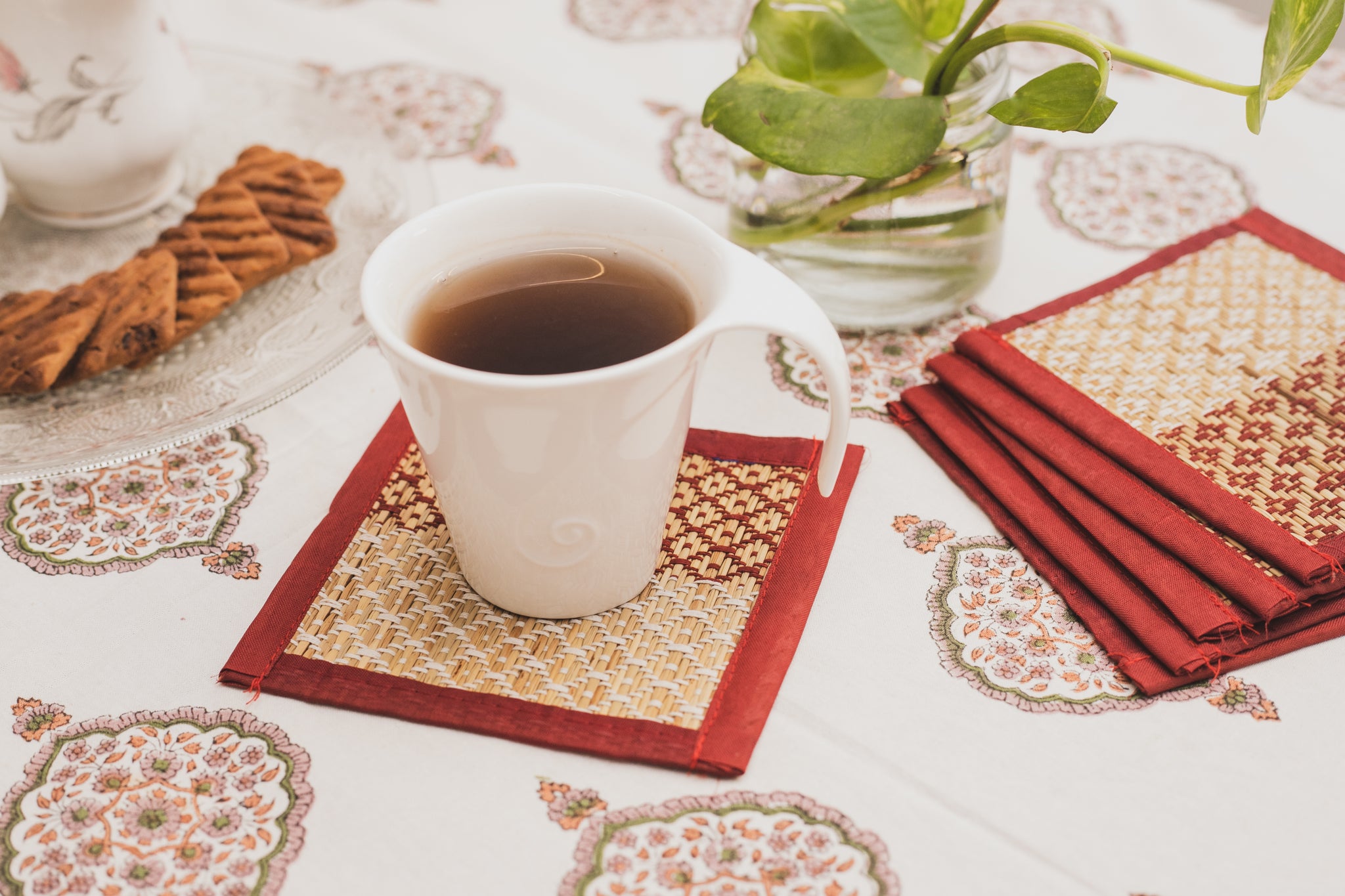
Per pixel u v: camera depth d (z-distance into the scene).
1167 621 0.51
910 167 0.55
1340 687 0.50
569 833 0.48
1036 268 0.63
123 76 0.62
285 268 0.62
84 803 0.49
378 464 0.57
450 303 0.51
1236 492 0.54
